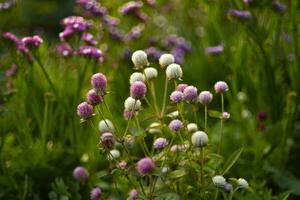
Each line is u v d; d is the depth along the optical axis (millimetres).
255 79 1699
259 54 1648
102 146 1259
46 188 1512
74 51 1595
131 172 1245
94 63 1563
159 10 2205
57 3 2730
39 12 2662
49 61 1747
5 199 1458
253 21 1629
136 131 1266
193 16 2125
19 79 1636
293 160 1639
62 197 1405
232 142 1631
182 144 1276
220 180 1240
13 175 1505
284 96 1692
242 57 1686
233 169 1552
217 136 1656
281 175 1558
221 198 1410
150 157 1279
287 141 1637
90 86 1663
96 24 1757
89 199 1476
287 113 1610
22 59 1589
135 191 1273
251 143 1659
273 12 1628
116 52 1854
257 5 1615
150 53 1832
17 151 1541
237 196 1424
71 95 1654
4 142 1515
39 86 1645
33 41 1510
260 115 1637
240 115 1681
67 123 1659
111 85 1757
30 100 1615
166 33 2135
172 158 1291
